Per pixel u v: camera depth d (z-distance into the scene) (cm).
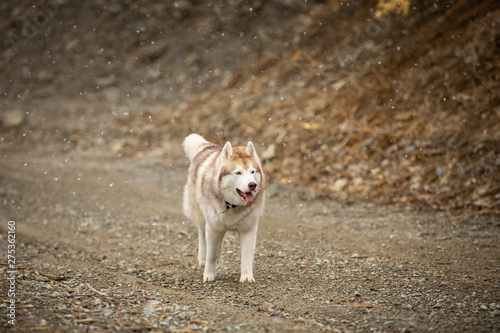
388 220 725
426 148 900
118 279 495
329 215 775
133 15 2133
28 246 651
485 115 907
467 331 354
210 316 387
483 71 997
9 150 1561
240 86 1502
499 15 1065
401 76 1124
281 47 1581
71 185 1080
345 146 1006
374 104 1094
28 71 2125
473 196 753
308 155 1033
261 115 1270
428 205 766
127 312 388
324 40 1479
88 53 2078
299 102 1252
